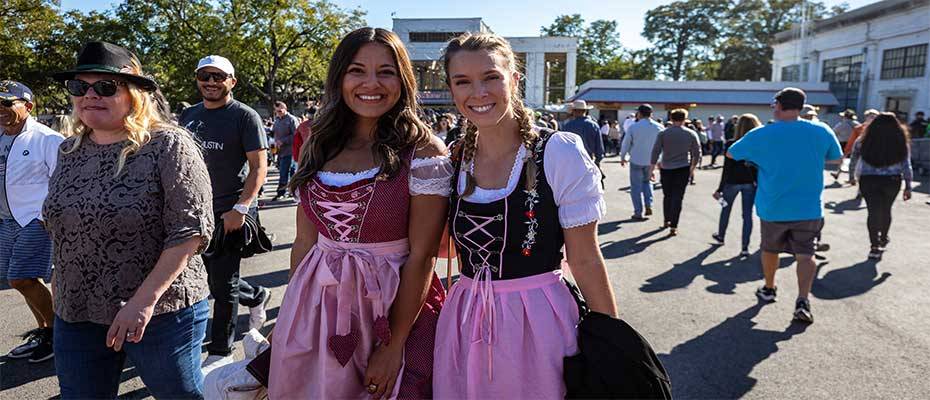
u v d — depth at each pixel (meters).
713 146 17.28
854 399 2.87
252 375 1.98
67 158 1.97
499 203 1.66
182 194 1.89
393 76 1.81
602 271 1.64
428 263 1.80
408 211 1.81
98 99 1.85
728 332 3.78
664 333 3.77
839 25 32.09
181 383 2.02
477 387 1.67
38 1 25.59
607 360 1.57
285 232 7.04
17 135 3.31
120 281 1.88
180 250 1.85
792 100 3.97
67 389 1.95
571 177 1.61
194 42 27.11
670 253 6.06
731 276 5.16
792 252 4.07
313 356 1.83
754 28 47.78
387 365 1.76
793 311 4.19
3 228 3.33
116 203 1.85
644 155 7.92
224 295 3.23
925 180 13.32
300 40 28.88
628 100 31.61
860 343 3.58
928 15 26.09
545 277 1.69
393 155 1.77
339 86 1.85
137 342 1.86
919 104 26.77
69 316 1.91
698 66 49.69
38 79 28.06
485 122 1.63
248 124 3.33
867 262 5.69
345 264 1.79
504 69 1.64
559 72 52.22
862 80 30.00
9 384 3.04
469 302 1.72
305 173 1.87
